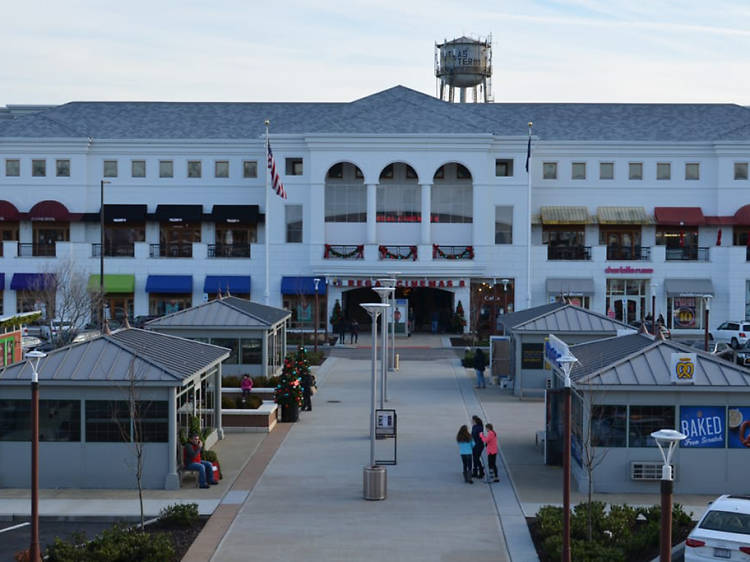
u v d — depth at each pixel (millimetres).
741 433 25328
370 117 71125
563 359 19047
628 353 27094
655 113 79562
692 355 25031
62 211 72188
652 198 73688
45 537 21969
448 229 72125
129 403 24906
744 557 17641
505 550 20906
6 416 25984
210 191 73250
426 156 69875
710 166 73438
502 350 44938
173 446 25859
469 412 38250
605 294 70438
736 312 69625
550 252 72125
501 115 79562
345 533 22062
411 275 69188
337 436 33312
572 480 27109
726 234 74125
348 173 71812
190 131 75688
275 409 35469
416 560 20203
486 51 96062
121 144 73188
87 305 59781
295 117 78750
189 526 22609
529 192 66500
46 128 73750
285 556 20391
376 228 71500
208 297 70375
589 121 78250
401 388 44719
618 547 20281
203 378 30391
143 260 70438
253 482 26750
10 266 69188
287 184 70375
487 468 27828
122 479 25828
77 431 25812
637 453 25406
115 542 19922
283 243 70125
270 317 44750
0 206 72312
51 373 25688
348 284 69188
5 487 25969
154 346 28812
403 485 26578
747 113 79312
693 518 23016
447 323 71875
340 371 50938
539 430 34375
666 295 69625
